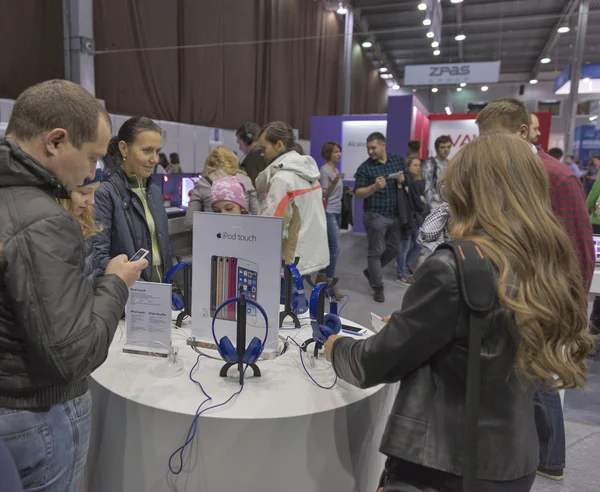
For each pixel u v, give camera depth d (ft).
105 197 5.50
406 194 13.41
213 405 3.71
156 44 22.49
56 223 2.56
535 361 2.56
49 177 2.71
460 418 2.76
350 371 3.20
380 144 12.87
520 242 2.62
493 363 2.66
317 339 4.54
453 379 2.78
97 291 2.98
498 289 2.56
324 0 35.70
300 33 34.60
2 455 1.66
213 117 27.32
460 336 2.69
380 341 2.90
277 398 3.86
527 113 5.68
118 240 5.59
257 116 31.45
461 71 27.37
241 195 6.01
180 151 24.94
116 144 5.75
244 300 4.03
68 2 17.84
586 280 5.48
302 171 7.66
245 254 4.44
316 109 39.19
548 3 29.73
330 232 13.62
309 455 3.71
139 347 4.60
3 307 2.56
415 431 2.83
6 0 15.79
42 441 2.78
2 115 15.65
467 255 2.63
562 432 5.89
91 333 2.63
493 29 34.55
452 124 25.77
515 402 2.77
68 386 2.87
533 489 5.82
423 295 2.71
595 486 5.91
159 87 23.06
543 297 2.55
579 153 35.45
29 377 2.66
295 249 7.75
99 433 4.08
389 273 16.71
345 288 14.49
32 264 2.45
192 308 4.75
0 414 2.67
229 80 28.14
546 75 46.83
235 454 3.61
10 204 2.54
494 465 2.73
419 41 38.88
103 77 19.67
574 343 2.79
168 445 3.67
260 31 29.99
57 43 17.81
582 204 5.43
